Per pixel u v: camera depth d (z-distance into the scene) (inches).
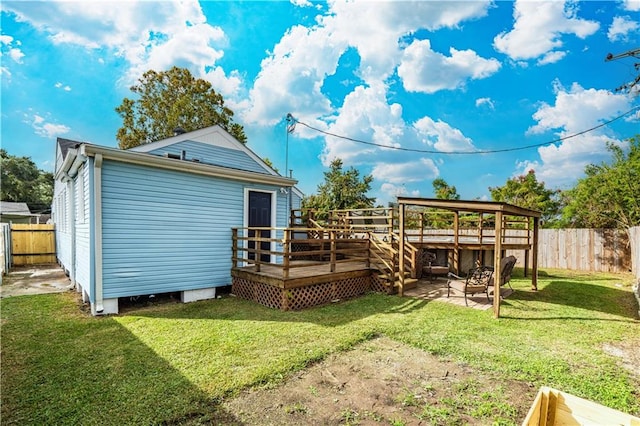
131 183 237.0
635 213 450.3
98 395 116.2
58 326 195.9
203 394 116.6
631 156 470.3
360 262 353.1
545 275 425.1
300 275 253.6
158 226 251.1
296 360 145.1
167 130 842.8
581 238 480.1
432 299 275.0
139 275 240.2
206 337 175.8
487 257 427.8
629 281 376.2
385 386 124.6
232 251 296.7
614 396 118.6
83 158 232.1
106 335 179.3
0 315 221.0
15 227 494.9
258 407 109.1
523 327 198.7
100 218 221.5
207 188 282.0
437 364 145.0
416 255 364.5
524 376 133.5
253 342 167.9
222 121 900.6
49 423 100.3
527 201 713.0
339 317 217.2
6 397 115.3
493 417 104.7
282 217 351.3
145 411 106.3
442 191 891.4
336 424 100.3
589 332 190.9
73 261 315.9
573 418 86.5
